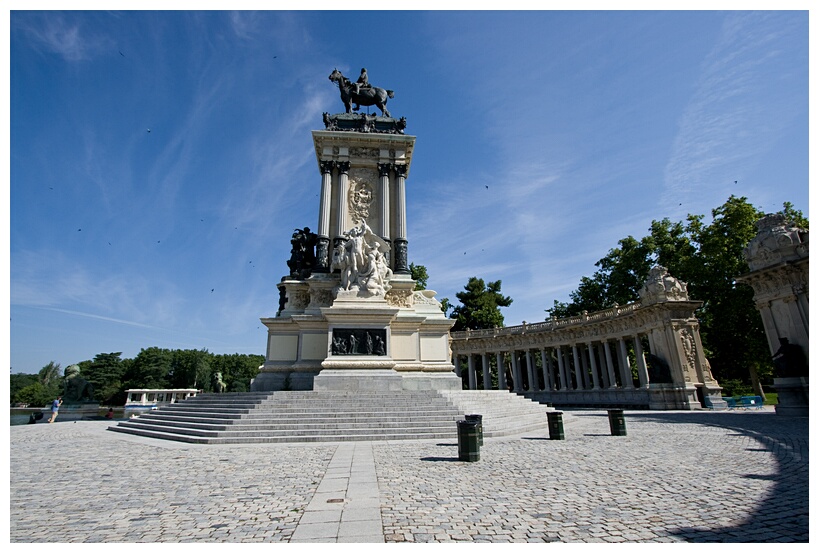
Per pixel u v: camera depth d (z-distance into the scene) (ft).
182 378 363.35
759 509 23.56
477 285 231.91
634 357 189.67
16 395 330.75
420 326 102.58
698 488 28.40
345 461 40.91
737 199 156.97
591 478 32.07
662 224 179.52
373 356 86.33
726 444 48.16
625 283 183.01
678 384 122.01
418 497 27.22
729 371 166.71
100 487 31.58
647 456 41.50
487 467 37.04
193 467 39.27
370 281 94.38
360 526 21.85
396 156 124.16
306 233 117.19
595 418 92.89
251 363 428.97
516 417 73.15
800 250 91.30
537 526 21.54
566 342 165.78
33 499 28.27
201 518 23.75
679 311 127.75
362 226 101.81
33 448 53.83
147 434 66.80
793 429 61.67
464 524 21.98
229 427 59.67
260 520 23.20
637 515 23.06
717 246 151.33
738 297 144.97
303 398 70.44
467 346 191.72
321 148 123.95
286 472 36.11
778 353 92.38
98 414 146.92
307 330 98.37
